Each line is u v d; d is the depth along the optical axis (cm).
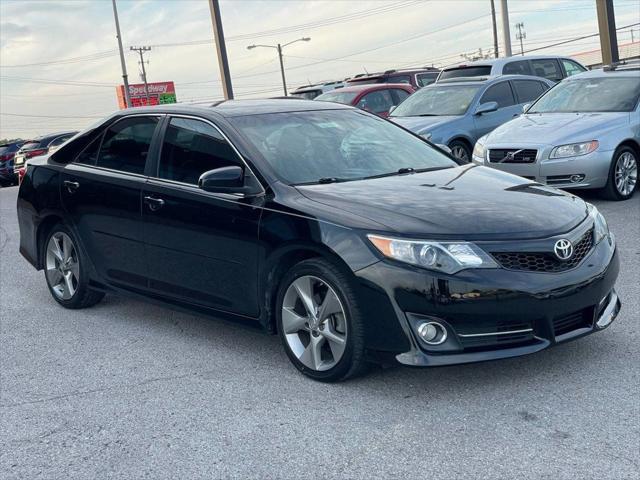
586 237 441
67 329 595
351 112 582
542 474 328
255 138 504
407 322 403
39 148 2541
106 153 592
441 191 462
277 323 462
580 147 934
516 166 959
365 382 442
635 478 319
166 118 554
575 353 465
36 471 365
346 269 415
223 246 484
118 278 576
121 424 412
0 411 441
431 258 399
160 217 524
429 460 348
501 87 1320
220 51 2267
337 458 357
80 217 596
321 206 442
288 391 439
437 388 427
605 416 378
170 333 567
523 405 398
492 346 407
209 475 349
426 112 1306
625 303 556
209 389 452
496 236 409
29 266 857
